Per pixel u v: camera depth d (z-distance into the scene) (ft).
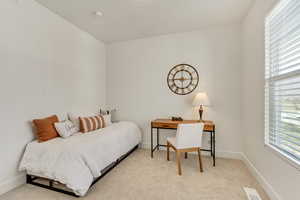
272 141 5.66
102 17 8.50
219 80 9.65
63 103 8.62
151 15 8.33
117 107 12.17
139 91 11.56
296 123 4.35
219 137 9.65
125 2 7.20
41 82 7.41
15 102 6.33
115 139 8.14
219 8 7.70
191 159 9.15
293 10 4.45
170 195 5.75
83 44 10.12
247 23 8.07
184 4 7.38
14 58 6.29
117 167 8.10
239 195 5.72
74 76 9.40
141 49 11.45
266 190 5.83
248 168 7.90
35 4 7.10
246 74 8.24
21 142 6.53
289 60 4.67
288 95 4.69
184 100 10.43
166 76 10.84
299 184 3.99
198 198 5.57
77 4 7.32
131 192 5.95
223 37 9.52
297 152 4.32
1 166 5.88
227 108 9.50
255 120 7.05
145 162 8.73
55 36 8.12
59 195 5.74
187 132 7.41
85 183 5.62
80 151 5.97
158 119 10.50
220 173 7.42
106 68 12.44
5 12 5.99
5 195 5.73
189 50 10.26
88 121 8.75
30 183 6.51
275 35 5.47
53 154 5.99
